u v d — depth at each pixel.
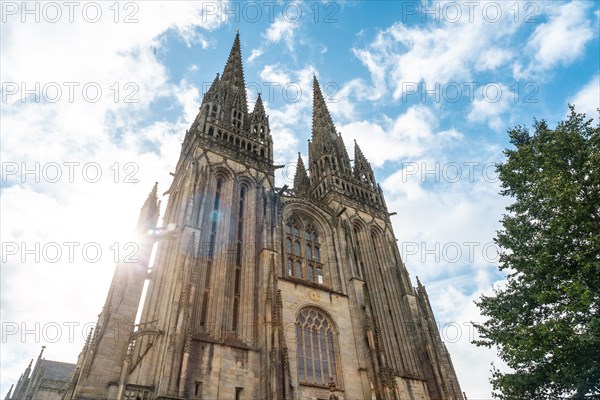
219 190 61.47
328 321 55.16
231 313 48.50
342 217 72.00
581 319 29.84
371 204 80.75
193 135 69.62
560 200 32.44
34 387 78.88
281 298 50.69
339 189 79.56
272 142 75.00
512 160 38.62
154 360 39.25
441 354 61.56
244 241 57.22
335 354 52.44
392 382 49.81
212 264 51.75
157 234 52.56
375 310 63.78
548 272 33.03
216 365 41.31
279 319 46.16
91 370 38.53
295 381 45.84
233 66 92.69
